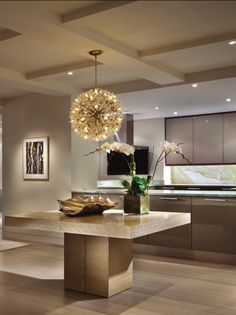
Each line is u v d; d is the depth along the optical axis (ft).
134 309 11.03
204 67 16.78
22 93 22.65
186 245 17.33
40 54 15.26
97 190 21.53
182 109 25.04
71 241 12.80
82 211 12.14
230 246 16.26
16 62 16.34
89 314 10.68
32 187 22.81
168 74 16.60
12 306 11.35
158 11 10.69
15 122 23.79
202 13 10.93
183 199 17.46
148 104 23.17
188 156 27.58
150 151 29.17
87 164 22.16
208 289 12.85
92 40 12.31
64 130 21.34
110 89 20.42
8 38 12.83
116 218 11.66
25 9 10.08
